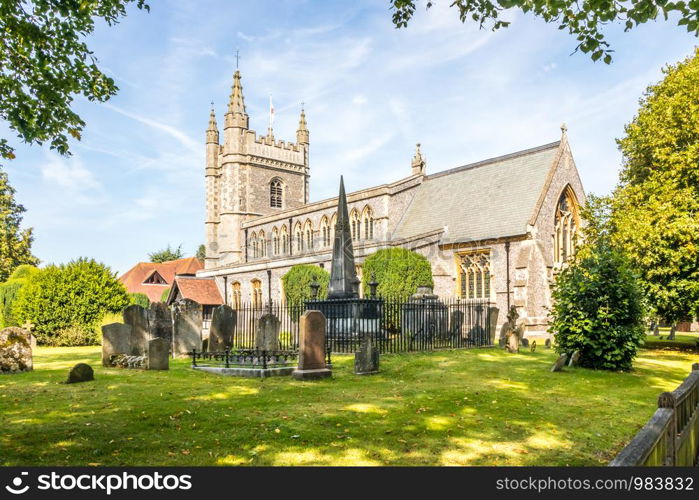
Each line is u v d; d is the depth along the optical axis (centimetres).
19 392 1152
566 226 3409
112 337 1683
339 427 827
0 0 991
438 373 1410
